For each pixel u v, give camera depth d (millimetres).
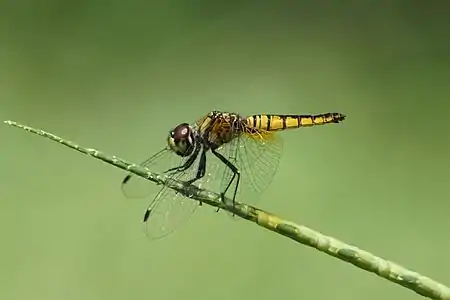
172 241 913
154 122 1230
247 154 764
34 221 968
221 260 904
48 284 897
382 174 1101
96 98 1290
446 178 1104
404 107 1259
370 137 1188
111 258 909
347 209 1013
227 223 926
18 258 912
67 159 1099
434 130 1212
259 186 760
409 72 1334
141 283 896
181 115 1245
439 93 1289
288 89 1297
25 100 1279
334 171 1089
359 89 1300
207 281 897
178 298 891
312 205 1009
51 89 1312
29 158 1101
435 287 714
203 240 912
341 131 1188
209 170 761
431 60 1357
